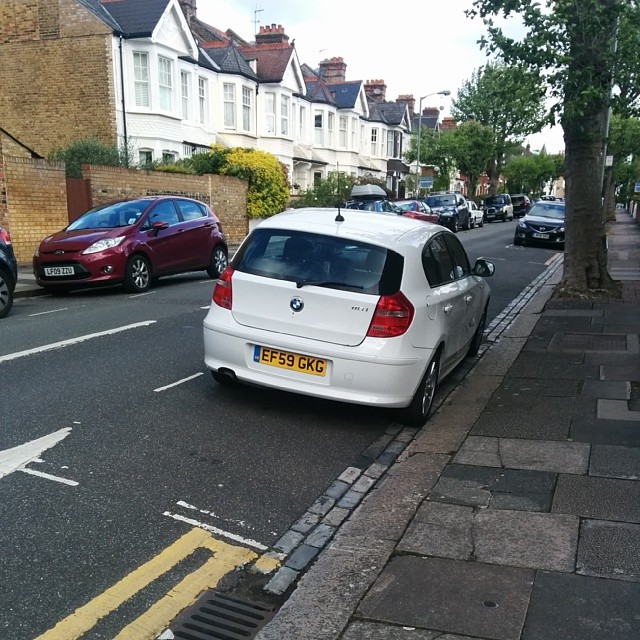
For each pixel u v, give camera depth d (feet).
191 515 12.70
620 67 30.66
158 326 28.86
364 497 13.78
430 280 18.17
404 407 17.01
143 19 77.56
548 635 9.09
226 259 47.88
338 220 18.60
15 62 77.36
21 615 9.62
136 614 9.80
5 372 21.31
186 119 86.28
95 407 18.25
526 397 19.95
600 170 37.11
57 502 12.91
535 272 55.16
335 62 154.20
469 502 13.16
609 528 11.94
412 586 10.35
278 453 15.80
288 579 10.87
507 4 30.12
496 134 168.25
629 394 19.72
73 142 68.23
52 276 36.91
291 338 16.97
